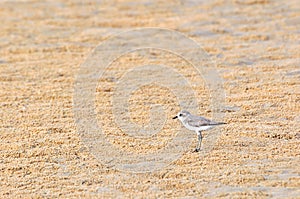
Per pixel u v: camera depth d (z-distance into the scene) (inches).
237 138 471.5
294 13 770.8
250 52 661.3
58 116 526.0
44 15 811.4
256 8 799.7
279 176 413.4
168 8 819.4
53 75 620.4
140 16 791.1
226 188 401.7
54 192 405.1
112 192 402.9
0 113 534.0
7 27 769.6
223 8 807.7
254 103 536.1
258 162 434.0
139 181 416.5
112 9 825.5
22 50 692.7
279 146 455.8
